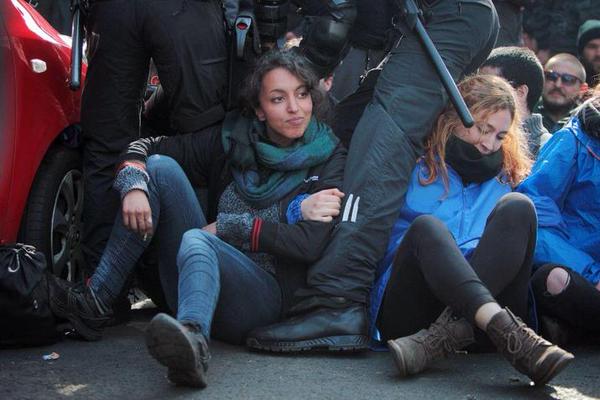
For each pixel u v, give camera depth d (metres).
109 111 4.18
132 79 4.19
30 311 3.66
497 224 3.49
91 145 4.22
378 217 3.73
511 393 3.23
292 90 3.69
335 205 3.67
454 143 3.85
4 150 3.88
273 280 3.73
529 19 8.03
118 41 4.13
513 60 4.89
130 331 4.09
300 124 3.71
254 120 3.83
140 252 3.80
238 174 3.81
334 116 4.16
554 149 3.95
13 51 4.00
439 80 3.88
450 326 3.39
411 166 3.85
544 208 3.90
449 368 3.54
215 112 4.09
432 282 3.36
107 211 4.20
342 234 3.69
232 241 3.64
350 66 4.59
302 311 3.68
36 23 4.38
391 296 3.61
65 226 4.29
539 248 3.89
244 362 3.55
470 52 4.02
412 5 3.89
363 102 4.20
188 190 3.76
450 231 3.70
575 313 3.79
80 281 4.38
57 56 4.36
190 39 4.08
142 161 3.79
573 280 3.76
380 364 3.58
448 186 3.85
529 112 4.98
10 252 3.69
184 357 3.06
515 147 3.98
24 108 3.97
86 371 3.43
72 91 4.36
